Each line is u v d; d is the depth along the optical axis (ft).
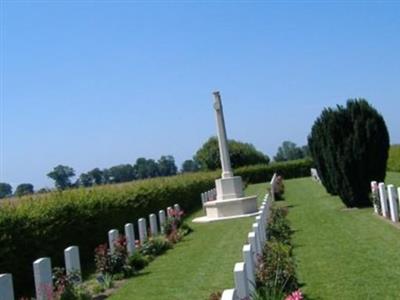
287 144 448.65
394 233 51.34
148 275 46.26
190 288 39.29
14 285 44.39
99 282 43.98
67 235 54.75
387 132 73.31
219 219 86.79
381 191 63.00
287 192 134.21
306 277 36.63
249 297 24.07
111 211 67.77
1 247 43.32
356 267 38.19
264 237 43.98
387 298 29.60
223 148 91.25
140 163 251.60
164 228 70.54
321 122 76.28
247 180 237.04
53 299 34.12
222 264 47.19
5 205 50.01
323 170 98.32
